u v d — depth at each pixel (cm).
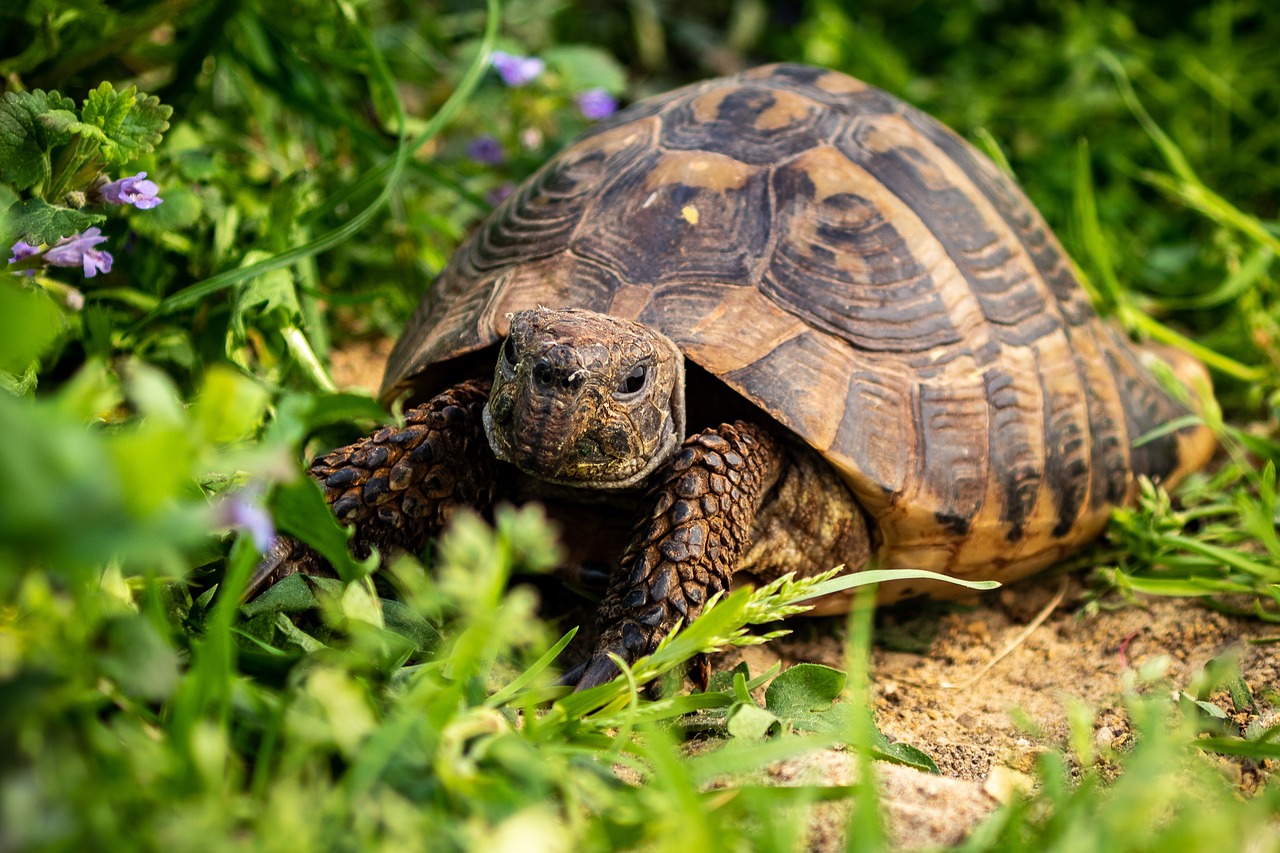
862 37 579
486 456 266
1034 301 315
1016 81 597
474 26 535
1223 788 190
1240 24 637
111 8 334
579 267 277
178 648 194
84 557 122
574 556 264
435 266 403
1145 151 557
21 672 135
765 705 241
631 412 238
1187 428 354
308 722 160
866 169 300
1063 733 255
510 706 199
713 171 289
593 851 162
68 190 237
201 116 383
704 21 678
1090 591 319
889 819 189
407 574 183
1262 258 416
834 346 268
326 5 380
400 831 146
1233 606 297
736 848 162
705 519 244
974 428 279
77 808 133
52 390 290
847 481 262
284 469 144
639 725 199
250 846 136
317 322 331
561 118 467
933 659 293
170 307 282
